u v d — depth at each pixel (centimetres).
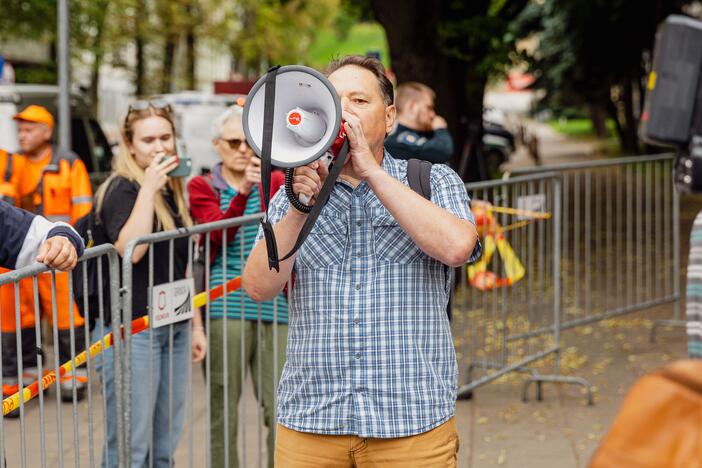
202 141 1437
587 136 5378
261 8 3022
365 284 306
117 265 417
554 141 5169
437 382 307
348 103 302
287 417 313
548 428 638
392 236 306
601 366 786
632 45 3033
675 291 909
